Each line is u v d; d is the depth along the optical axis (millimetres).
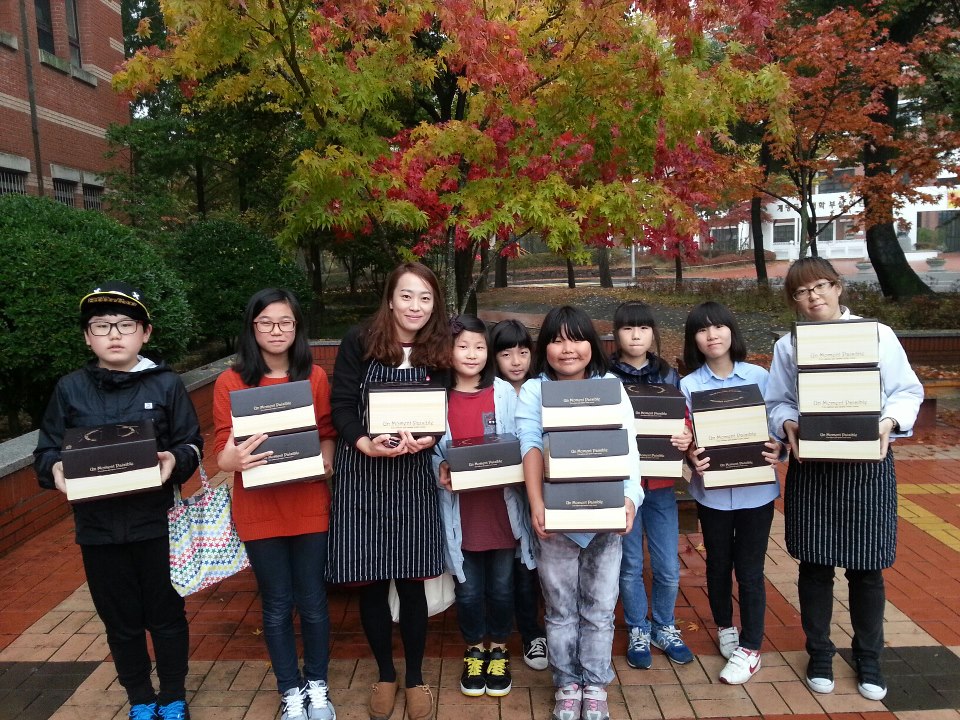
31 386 6184
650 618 3529
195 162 15117
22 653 3340
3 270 5578
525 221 4750
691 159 6445
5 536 4465
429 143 4375
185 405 2775
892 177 10141
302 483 2719
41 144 12703
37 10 13031
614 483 2543
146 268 6441
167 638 2742
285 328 2721
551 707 2908
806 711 2850
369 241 13875
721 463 2926
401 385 2627
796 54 8797
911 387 2803
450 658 3295
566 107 4648
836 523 2787
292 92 4629
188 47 4434
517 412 2873
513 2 4383
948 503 5172
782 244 50719
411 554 2689
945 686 3000
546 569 2771
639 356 3309
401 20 4383
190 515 2785
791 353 2963
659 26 4227
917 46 9281
